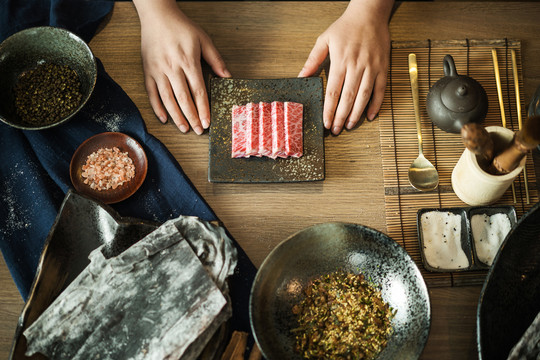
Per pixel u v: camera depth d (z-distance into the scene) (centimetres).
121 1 71
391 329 55
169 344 52
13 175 64
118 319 53
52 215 62
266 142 61
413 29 68
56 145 65
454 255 58
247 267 60
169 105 65
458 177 59
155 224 58
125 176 62
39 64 67
